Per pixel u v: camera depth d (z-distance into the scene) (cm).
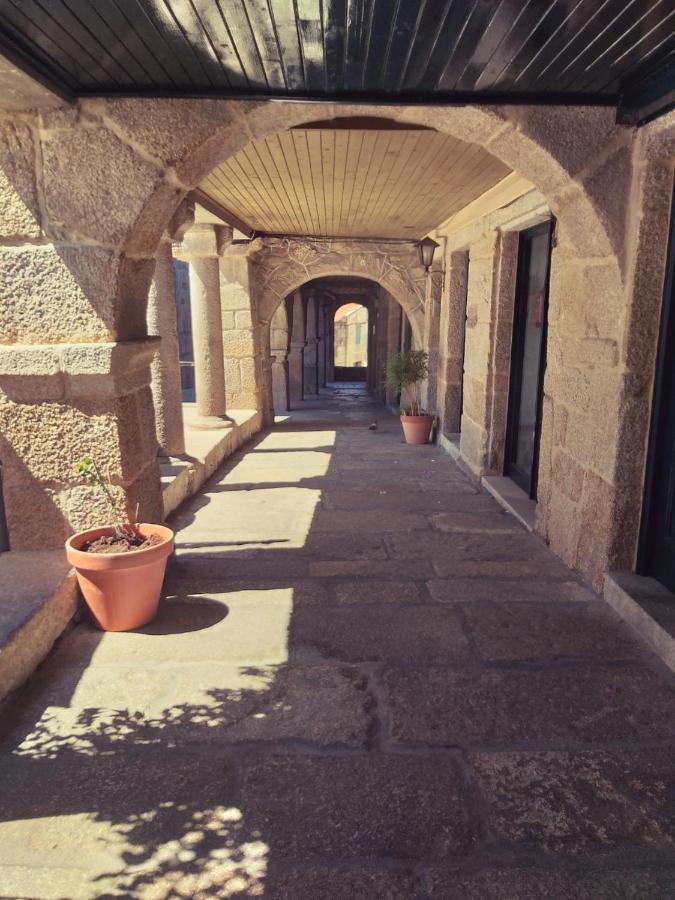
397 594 324
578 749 208
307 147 392
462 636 280
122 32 209
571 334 350
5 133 262
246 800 185
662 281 284
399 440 781
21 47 218
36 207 267
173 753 205
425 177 463
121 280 278
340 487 543
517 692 239
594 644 273
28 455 291
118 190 266
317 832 174
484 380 537
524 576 347
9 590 264
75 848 169
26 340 279
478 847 170
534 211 416
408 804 184
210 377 671
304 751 207
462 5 191
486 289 532
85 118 261
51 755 204
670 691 241
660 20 203
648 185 276
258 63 234
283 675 250
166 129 263
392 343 1170
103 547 280
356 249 816
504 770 198
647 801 187
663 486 295
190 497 510
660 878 161
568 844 171
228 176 467
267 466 627
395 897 155
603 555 317
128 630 283
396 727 219
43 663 255
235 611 304
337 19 200
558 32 211
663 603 284
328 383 1870
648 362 292
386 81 254
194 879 160
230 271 799
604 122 278
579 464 344
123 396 293
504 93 271
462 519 452
